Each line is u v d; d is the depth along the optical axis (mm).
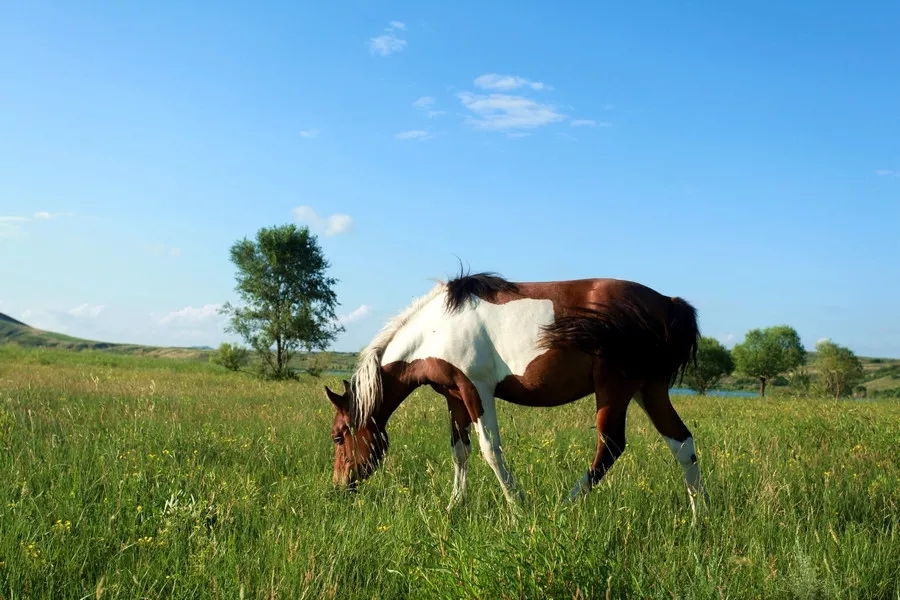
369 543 4234
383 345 6418
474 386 5824
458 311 5977
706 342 54500
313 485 5879
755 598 3434
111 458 6090
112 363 29328
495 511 5277
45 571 3713
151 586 3574
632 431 9016
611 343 5457
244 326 28734
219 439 7438
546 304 5746
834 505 5012
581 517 4176
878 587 3639
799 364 58312
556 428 9117
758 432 8930
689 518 4816
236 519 4809
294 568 3762
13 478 5414
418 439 7961
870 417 9883
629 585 3408
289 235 29016
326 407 11469
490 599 3203
